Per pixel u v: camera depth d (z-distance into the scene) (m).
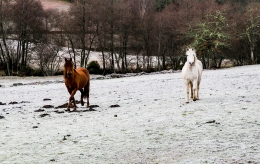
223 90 20.17
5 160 7.70
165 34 70.81
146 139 9.01
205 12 69.25
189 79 15.49
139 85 28.28
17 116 14.47
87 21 63.75
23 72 61.56
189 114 12.30
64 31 66.19
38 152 8.30
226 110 12.55
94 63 65.75
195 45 60.12
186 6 79.12
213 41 60.12
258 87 20.36
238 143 7.90
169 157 7.24
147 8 85.31
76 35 65.06
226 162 6.60
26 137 10.07
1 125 12.34
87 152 8.06
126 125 11.12
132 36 70.88
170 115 12.41
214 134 8.95
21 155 8.08
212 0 79.31
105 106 16.58
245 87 20.98
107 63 70.06
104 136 9.68
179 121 11.11
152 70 70.50
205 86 23.67
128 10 69.12
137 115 13.01
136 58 73.12
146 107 15.07
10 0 63.00
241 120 10.50
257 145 7.62
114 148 8.30
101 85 30.95
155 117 12.23
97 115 13.66
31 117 14.01
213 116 11.52
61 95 23.84
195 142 8.30
